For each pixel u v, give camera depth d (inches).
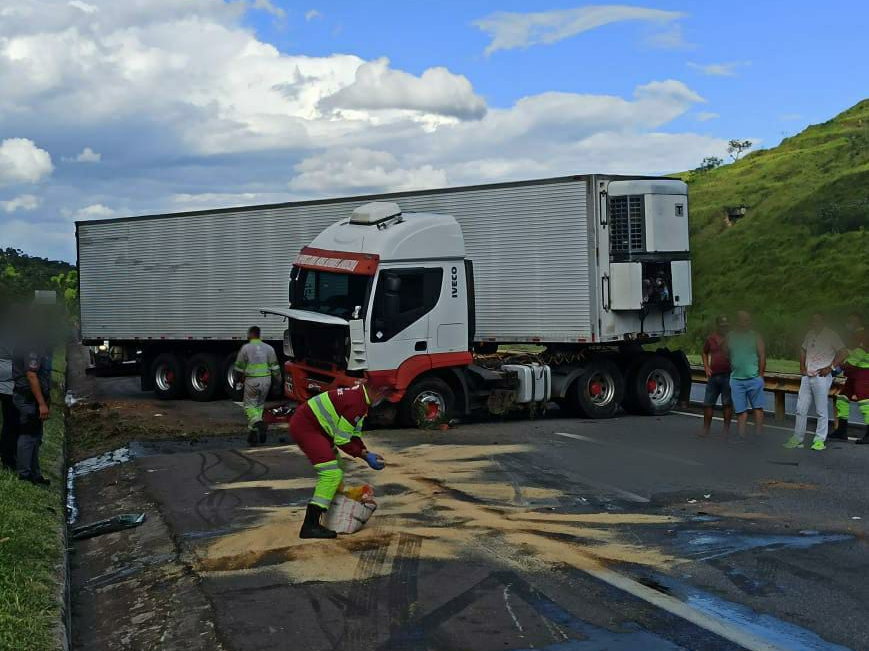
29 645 222.1
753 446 540.7
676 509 374.6
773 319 1566.2
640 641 230.1
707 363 583.2
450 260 617.3
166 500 417.7
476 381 649.0
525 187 668.1
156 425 670.5
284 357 813.2
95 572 329.7
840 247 2145.7
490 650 226.2
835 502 384.8
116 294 910.4
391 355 593.0
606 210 652.1
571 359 677.9
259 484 441.4
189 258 861.8
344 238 609.3
